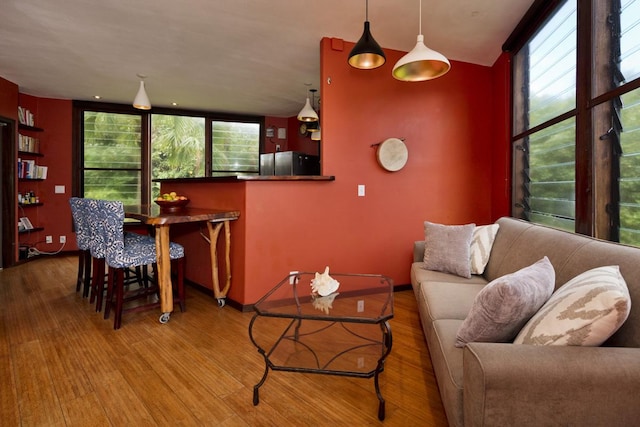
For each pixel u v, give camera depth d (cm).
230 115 664
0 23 309
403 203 362
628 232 199
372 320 166
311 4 277
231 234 319
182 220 273
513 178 351
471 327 136
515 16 296
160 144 620
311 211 325
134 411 168
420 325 273
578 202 233
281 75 447
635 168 192
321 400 178
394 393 184
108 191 591
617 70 206
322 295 209
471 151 385
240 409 170
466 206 385
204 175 650
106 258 271
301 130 648
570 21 251
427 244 286
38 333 255
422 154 368
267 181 306
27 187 535
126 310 276
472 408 106
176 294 353
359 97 344
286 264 316
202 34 330
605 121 215
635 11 191
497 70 374
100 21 306
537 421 101
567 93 255
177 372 203
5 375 198
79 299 335
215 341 243
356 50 239
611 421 100
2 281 401
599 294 109
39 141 541
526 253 214
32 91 516
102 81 470
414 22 305
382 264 357
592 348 107
